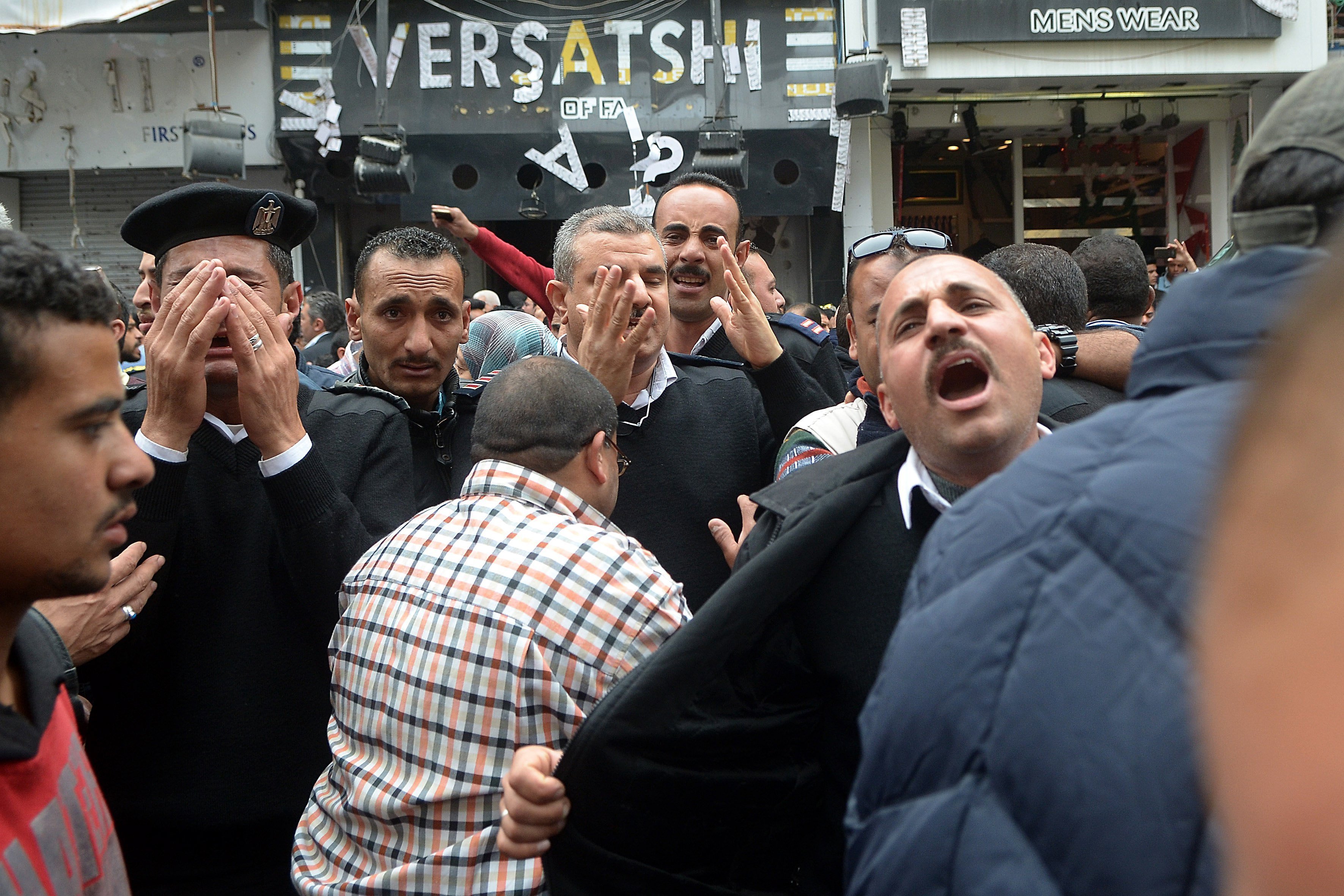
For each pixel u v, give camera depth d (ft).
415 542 5.79
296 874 5.62
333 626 6.40
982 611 2.52
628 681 4.63
